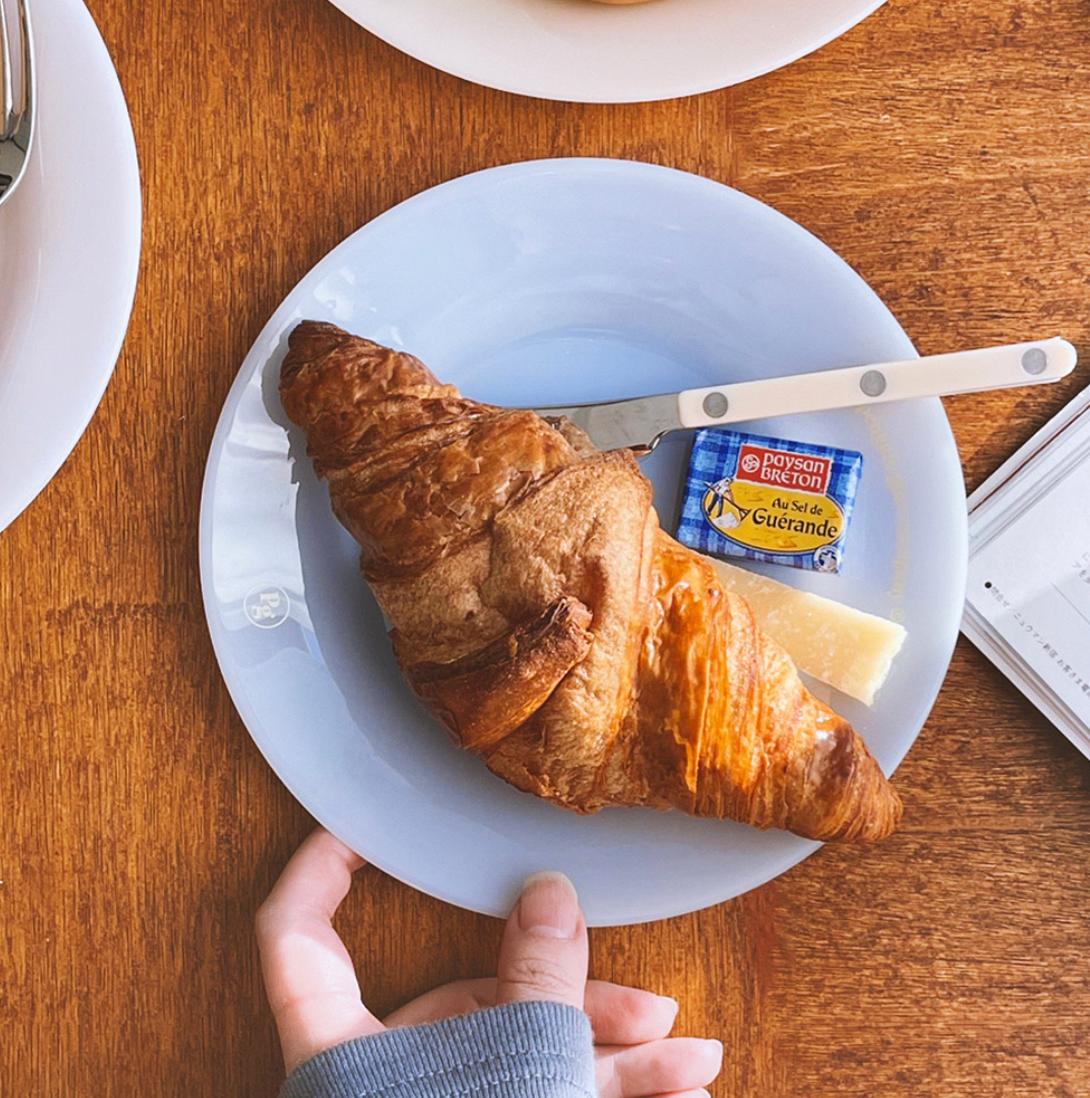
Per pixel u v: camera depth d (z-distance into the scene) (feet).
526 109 1.18
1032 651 1.16
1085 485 1.17
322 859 1.15
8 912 1.16
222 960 1.17
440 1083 1.00
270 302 1.17
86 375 1.02
